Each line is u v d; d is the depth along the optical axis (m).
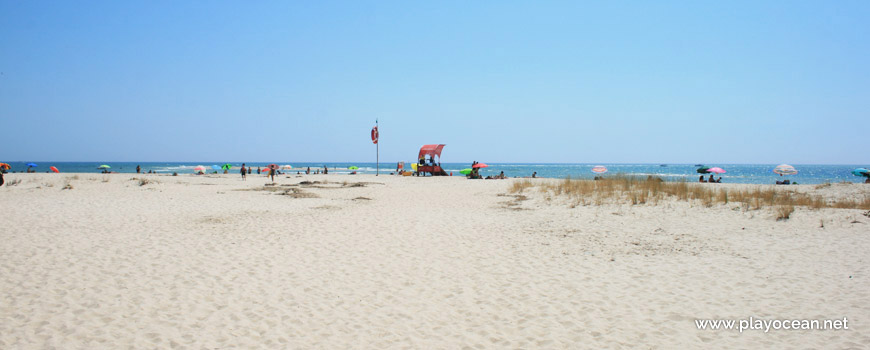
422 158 41.38
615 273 7.38
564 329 5.17
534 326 5.27
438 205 16.77
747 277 7.01
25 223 11.41
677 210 13.79
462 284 6.84
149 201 16.92
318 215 13.80
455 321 5.43
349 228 11.45
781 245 9.17
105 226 11.25
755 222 11.70
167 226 11.45
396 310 5.77
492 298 6.22
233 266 7.64
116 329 5.03
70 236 9.87
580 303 6.00
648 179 19.78
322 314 5.59
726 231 10.76
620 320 5.41
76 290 6.25
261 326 5.19
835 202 15.59
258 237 10.16
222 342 4.77
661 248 9.16
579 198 16.70
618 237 10.32
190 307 5.73
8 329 4.94
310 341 4.83
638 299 6.12
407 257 8.46
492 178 35.41
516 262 8.12
